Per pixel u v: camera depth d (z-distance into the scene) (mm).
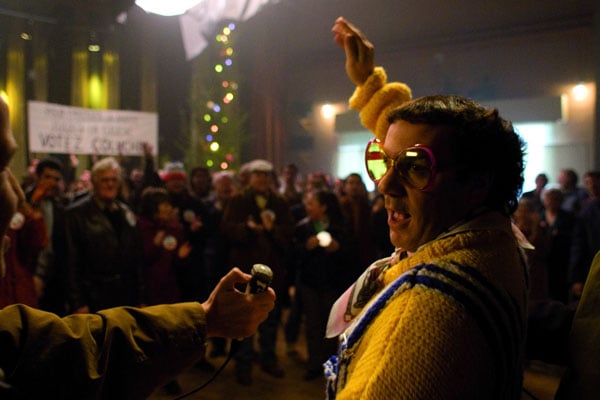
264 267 923
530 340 982
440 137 707
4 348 741
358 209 4152
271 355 3670
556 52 10156
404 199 750
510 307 652
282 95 12477
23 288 2719
